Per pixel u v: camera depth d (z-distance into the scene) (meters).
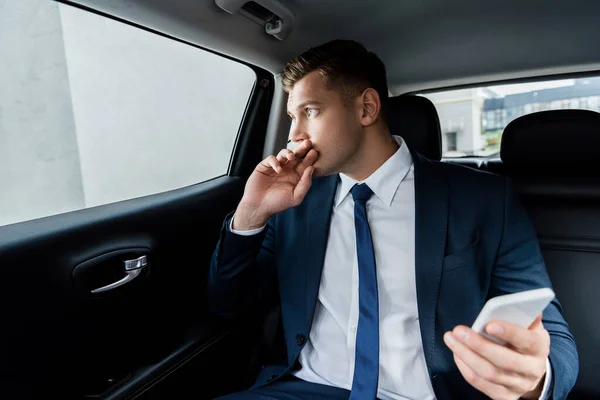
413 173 0.99
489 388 0.49
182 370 1.04
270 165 0.94
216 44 1.16
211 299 1.04
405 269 0.90
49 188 2.32
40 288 0.83
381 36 1.43
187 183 1.49
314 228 1.00
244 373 1.25
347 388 0.91
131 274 1.03
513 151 1.29
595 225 1.14
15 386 0.77
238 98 1.57
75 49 2.58
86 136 2.72
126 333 1.03
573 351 0.76
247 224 0.98
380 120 0.95
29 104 2.31
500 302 0.48
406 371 0.86
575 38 1.48
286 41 1.30
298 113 0.90
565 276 1.15
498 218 0.91
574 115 1.21
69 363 0.88
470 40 1.48
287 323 0.99
